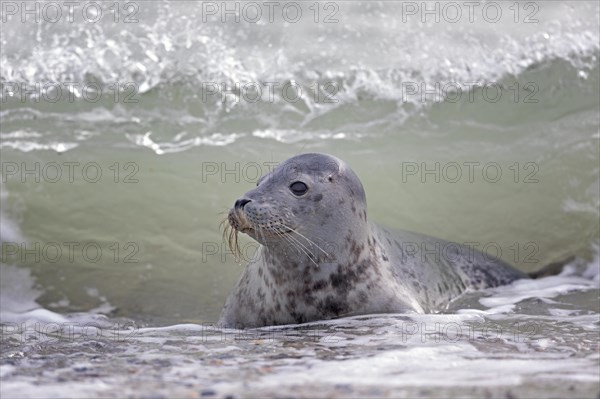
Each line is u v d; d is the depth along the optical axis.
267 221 22.75
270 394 14.22
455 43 36.97
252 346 19.34
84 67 35.19
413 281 26.05
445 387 14.69
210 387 14.87
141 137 34.62
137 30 35.72
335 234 23.67
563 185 34.19
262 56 36.12
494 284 29.34
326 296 23.66
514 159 34.88
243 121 35.28
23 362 17.42
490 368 16.55
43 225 31.59
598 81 36.44
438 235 32.75
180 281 30.03
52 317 27.28
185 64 35.53
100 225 31.83
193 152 34.28
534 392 14.30
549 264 31.70
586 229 32.97
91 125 34.69
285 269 23.67
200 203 32.62
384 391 14.38
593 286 29.30
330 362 17.25
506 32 37.22
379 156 34.69
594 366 16.70
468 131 35.72
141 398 14.09
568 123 35.72
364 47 36.69
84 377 15.90
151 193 32.81
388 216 33.03
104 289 29.44
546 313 24.73
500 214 33.41
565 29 37.22
